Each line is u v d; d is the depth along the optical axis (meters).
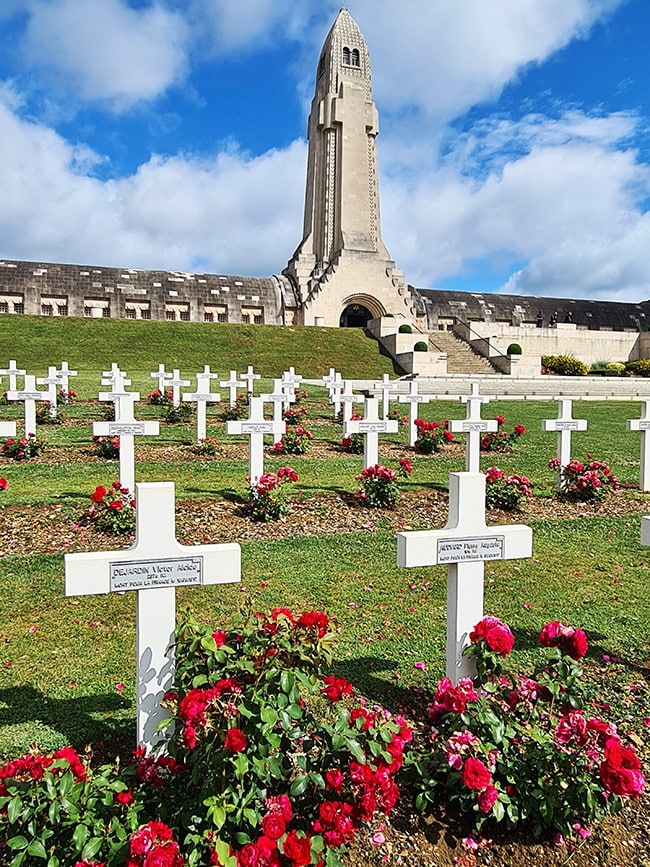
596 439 15.84
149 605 3.40
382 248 54.00
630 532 8.24
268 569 6.60
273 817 2.53
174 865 2.38
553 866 2.97
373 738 2.92
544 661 4.76
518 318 61.62
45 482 10.12
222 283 54.53
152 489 3.36
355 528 8.20
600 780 2.99
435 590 6.12
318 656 3.14
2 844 2.51
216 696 2.75
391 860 2.95
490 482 9.65
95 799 2.64
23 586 6.01
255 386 26.75
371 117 53.59
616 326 64.38
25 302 48.88
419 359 37.25
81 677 4.43
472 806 3.06
